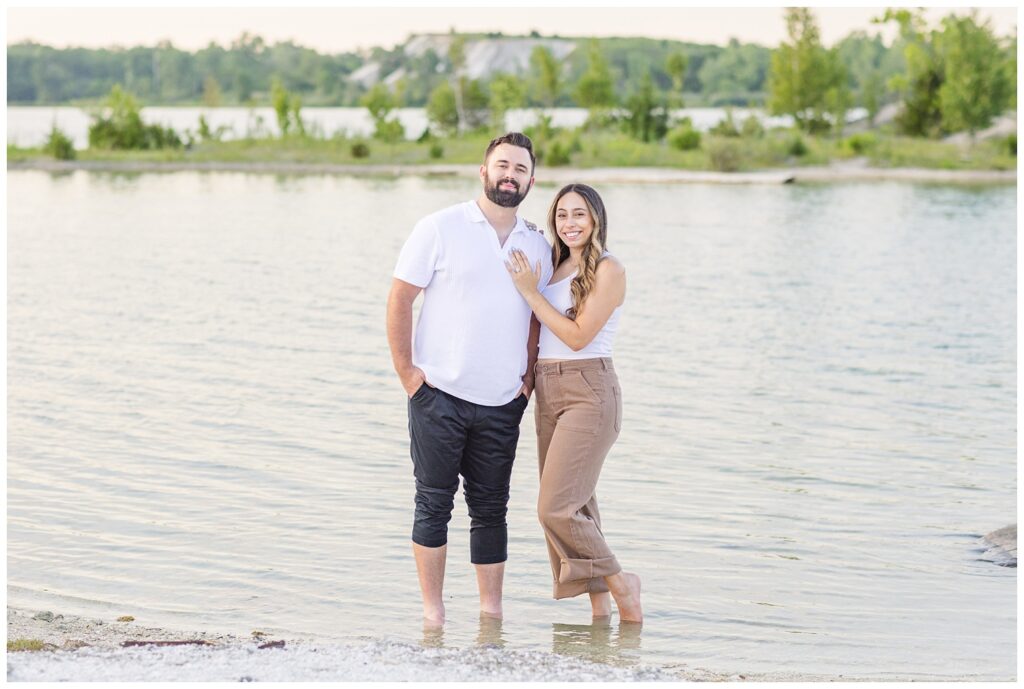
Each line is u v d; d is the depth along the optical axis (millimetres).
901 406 10258
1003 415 9945
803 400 10438
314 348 12562
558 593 5473
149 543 6531
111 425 9258
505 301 5223
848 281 17812
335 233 23984
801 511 7316
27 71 153125
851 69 112375
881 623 5531
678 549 6590
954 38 48781
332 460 8336
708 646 5199
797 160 46281
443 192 34594
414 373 5254
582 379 5258
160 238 23000
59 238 22891
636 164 45344
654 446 8844
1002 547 6633
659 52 149875
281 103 55438
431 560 5430
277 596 5766
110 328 13625
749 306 15578
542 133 49438
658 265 19484
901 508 7422
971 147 48562
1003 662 5023
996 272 18734
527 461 8430
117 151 50281
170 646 4641
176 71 160875
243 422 9406
